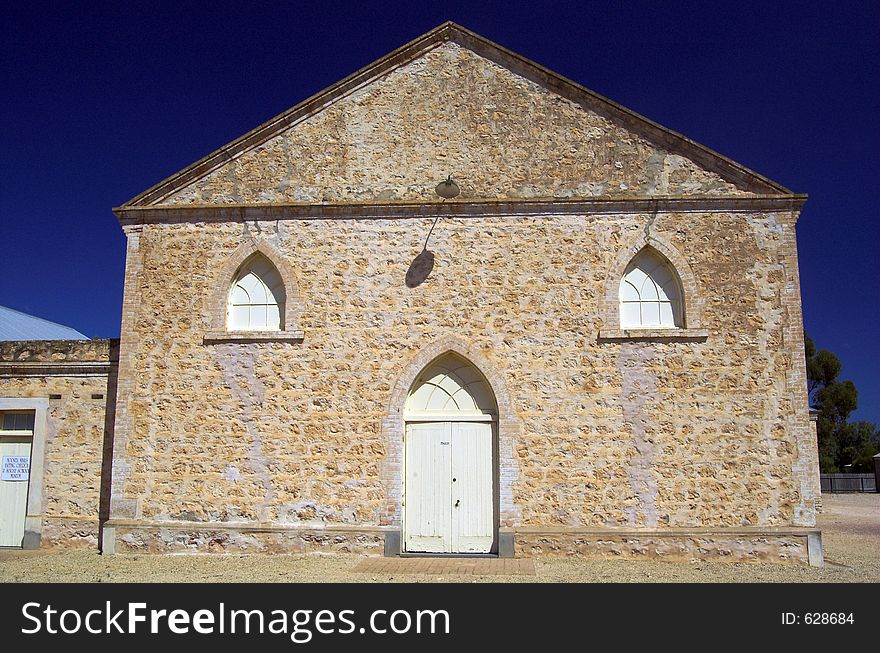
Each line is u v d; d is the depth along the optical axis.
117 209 13.98
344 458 12.99
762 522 12.37
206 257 13.84
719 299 13.03
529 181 13.73
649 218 13.39
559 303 13.22
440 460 13.09
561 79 13.92
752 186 13.36
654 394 12.80
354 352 13.31
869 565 12.27
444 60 14.28
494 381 13.00
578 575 10.99
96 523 13.81
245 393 13.31
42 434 14.25
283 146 14.15
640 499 12.52
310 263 13.66
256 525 12.88
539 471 12.70
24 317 22.88
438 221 13.66
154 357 13.55
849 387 56.69
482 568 11.52
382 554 12.64
